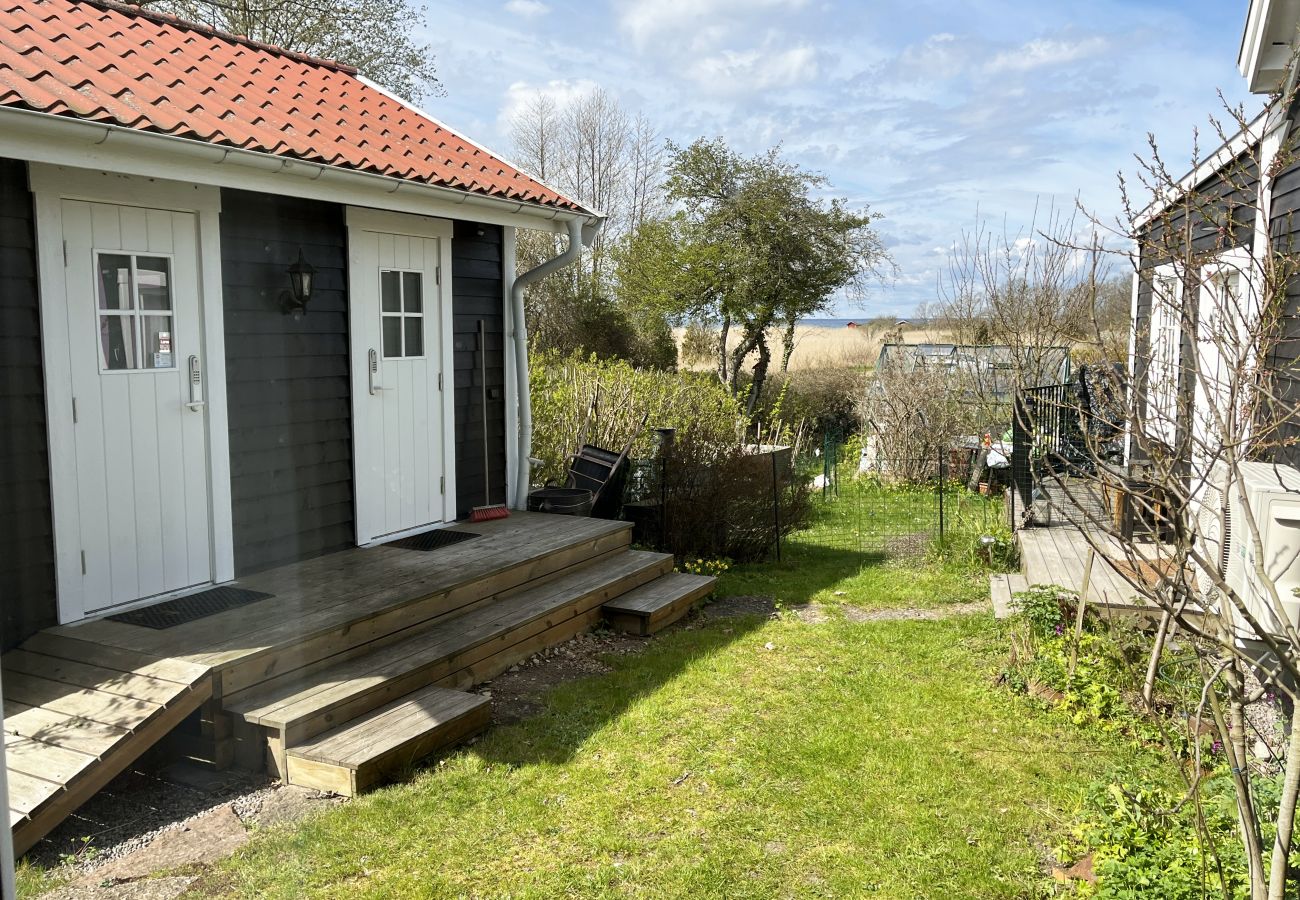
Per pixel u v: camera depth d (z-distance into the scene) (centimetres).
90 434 441
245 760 408
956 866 354
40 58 439
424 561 596
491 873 346
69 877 282
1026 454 886
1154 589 282
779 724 488
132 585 466
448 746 447
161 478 479
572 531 697
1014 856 360
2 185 401
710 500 884
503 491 775
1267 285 298
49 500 422
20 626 413
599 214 724
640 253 2448
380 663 479
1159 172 385
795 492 1020
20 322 409
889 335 1789
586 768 435
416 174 560
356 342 604
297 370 564
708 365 2706
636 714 500
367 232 607
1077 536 815
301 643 442
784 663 590
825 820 389
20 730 334
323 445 587
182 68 541
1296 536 409
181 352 487
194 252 492
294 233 555
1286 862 239
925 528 1037
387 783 408
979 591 773
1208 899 291
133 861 302
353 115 626
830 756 449
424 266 664
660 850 364
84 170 433
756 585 815
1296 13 529
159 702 361
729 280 2203
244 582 527
